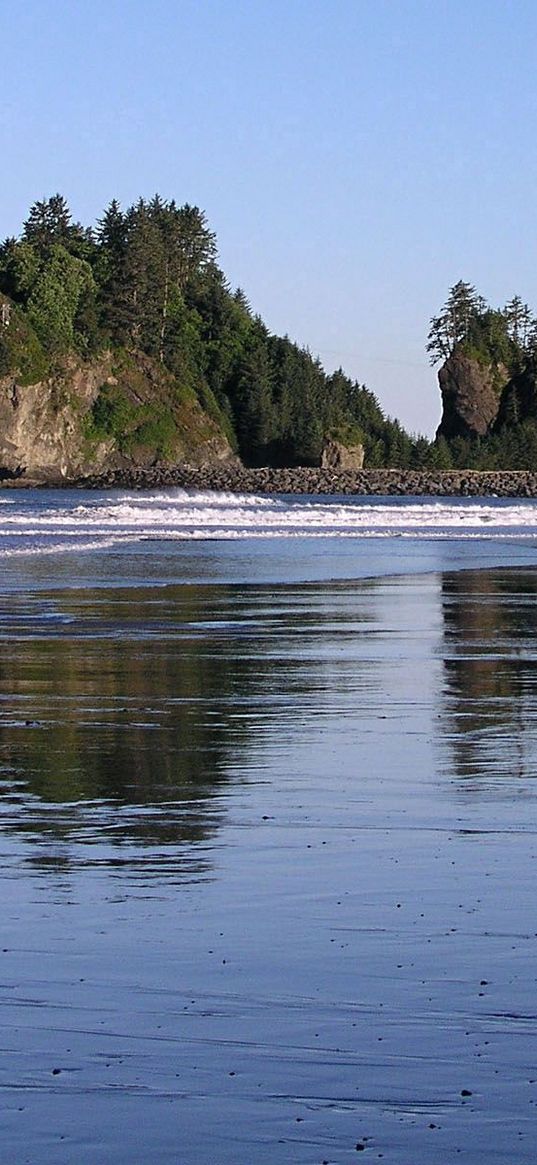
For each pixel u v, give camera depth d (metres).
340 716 17.53
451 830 11.33
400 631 28.50
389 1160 5.87
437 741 15.70
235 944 8.35
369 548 60.66
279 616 31.47
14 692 19.66
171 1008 7.37
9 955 8.14
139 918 8.85
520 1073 6.62
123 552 54.91
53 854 10.47
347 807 12.19
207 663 23.19
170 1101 6.36
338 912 8.98
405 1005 7.39
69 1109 6.30
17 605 33.50
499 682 20.92
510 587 40.50
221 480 199.50
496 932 8.58
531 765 14.24
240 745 15.39
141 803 12.30
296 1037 7.01
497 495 194.25
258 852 10.55
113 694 19.48
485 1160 5.87
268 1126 6.14
